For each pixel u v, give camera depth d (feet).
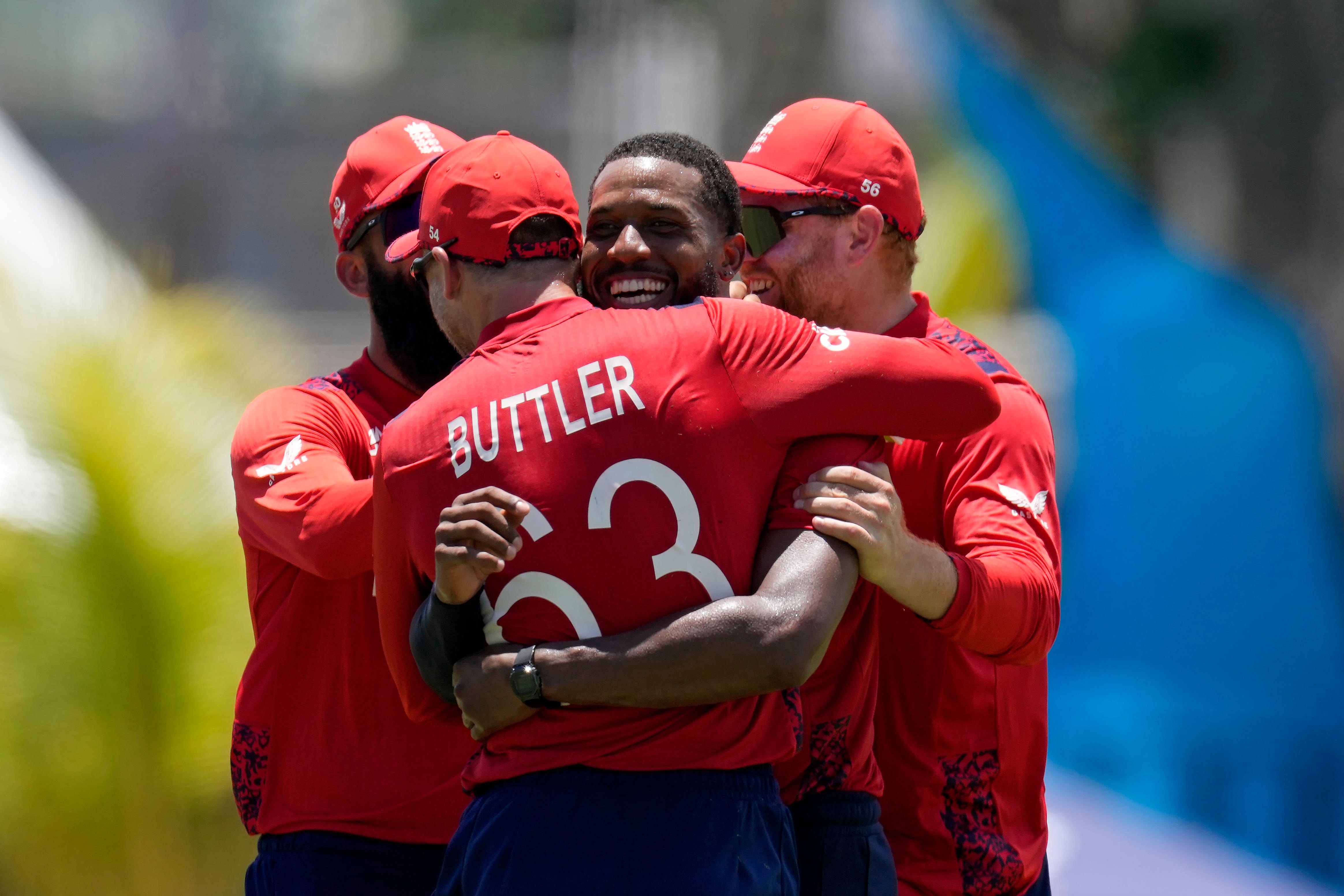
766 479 28.63
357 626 37.91
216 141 249.96
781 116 38.55
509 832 27.91
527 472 28.17
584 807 27.66
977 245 153.99
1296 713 115.75
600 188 31.63
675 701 27.27
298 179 250.57
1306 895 74.33
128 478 96.37
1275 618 119.55
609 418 28.02
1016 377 35.70
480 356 29.55
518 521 27.66
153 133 248.52
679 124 237.04
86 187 264.72
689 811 27.61
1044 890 39.14
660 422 27.94
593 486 27.89
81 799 99.60
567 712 28.17
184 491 98.37
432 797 37.63
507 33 319.88
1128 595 122.52
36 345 97.66
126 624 97.09
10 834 99.60
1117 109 218.38
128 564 96.43
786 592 27.66
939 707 36.22
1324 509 121.29
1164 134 221.66
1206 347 123.44
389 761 37.76
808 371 28.50
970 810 36.45
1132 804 104.17
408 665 31.50
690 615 27.35
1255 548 120.37
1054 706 120.47
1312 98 214.69
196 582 97.76
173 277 234.99
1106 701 119.24
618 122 237.04
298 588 38.50
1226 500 121.08
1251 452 121.39
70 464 95.66
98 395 96.84
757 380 28.43
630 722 27.99
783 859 28.94
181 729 99.50
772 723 29.07
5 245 123.13
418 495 29.27
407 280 39.22
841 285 37.42
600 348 28.58
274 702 38.73
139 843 101.40
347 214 39.99
